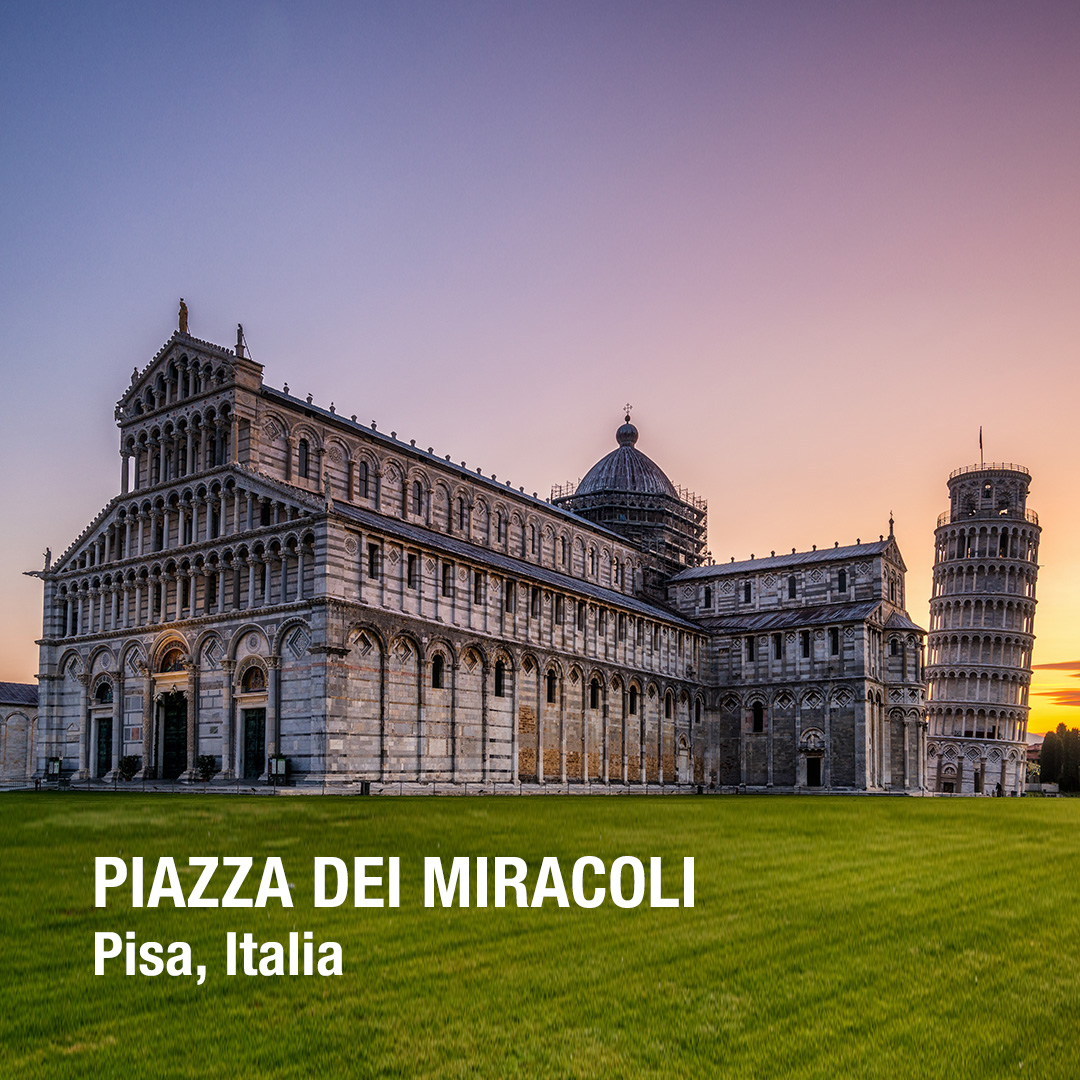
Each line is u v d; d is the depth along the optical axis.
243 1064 12.82
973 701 168.88
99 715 89.81
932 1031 14.28
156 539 88.19
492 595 89.69
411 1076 12.53
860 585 124.75
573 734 99.56
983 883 26.47
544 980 16.41
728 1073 12.70
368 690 75.12
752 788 121.81
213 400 84.12
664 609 137.38
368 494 93.06
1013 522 172.88
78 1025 14.26
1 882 23.98
